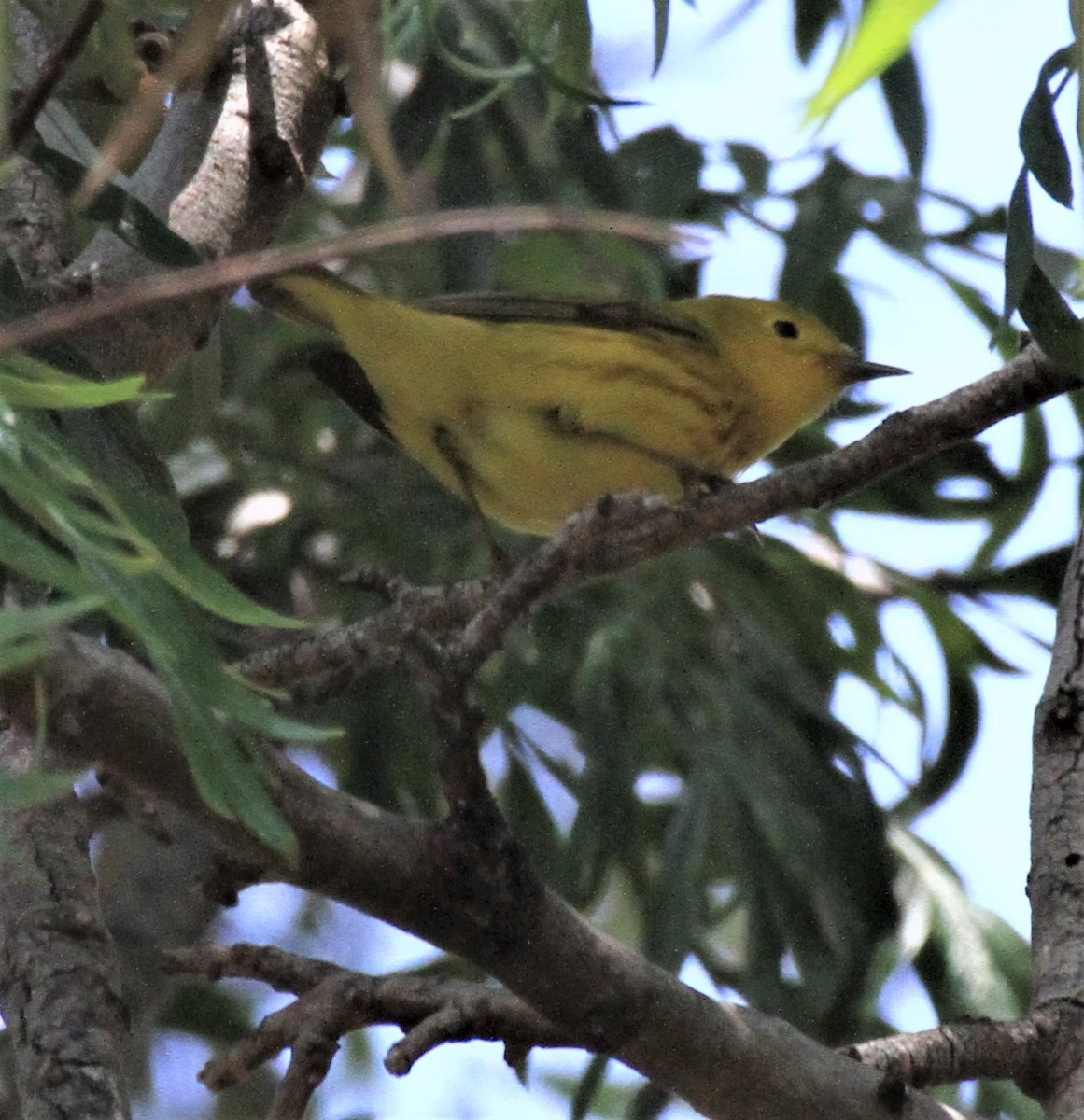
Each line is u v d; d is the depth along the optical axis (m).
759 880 12.24
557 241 14.03
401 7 9.74
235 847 6.77
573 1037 7.31
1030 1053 7.75
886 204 12.97
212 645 5.35
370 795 13.25
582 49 9.80
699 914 12.12
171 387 12.30
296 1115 7.52
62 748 6.44
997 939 12.28
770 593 13.81
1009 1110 11.93
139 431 6.75
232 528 14.26
